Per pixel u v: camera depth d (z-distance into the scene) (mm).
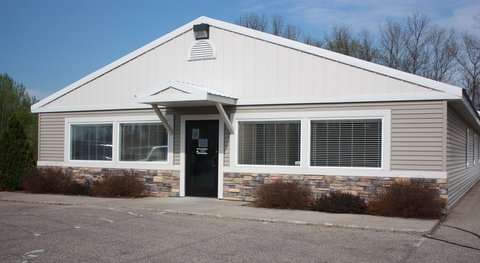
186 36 14695
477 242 8523
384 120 11898
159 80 15070
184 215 11320
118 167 15711
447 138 11828
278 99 13195
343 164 12398
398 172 11719
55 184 15898
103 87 16047
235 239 8586
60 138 16906
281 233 9172
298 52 13016
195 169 14453
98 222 10312
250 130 13648
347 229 9633
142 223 10219
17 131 17344
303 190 12414
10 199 14266
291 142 13094
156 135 15258
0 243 8195
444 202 11250
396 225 9781
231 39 13977
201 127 14406
